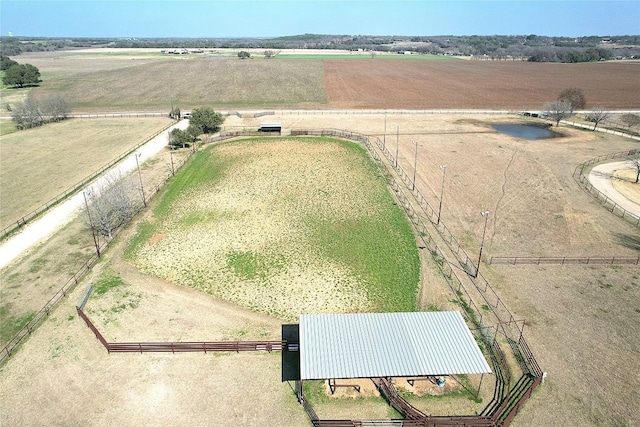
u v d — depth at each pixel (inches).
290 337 1525.6
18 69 6948.8
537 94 6235.2
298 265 1963.6
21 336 1521.9
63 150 3577.8
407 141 3779.5
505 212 2452.0
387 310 1669.5
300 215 2429.9
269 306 1696.6
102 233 2231.8
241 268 1945.1
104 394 1294.3
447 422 1199.6
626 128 4261.8
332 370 1208.2
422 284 1824.6
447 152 3474.4
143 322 1598.2
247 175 3004.4
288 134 3978.8
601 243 2130.9
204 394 1296.8
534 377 1360.7
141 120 4665.4
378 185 2822.3
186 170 3110.2
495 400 1289.4
